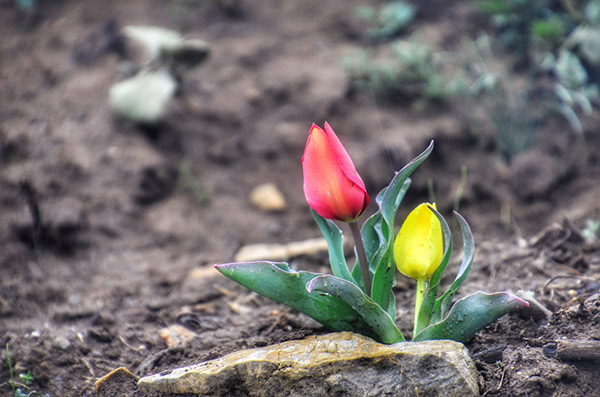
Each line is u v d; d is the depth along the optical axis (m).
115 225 0.97
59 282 0.91
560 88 1.01
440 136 1.02
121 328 0.84
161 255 0.95
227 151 1.06
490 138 1.03
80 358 0.81
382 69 1.08
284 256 0.92
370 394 0.72
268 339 0.79
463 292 0.83
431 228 0.73
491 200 0.98
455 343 0.73
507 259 0.87
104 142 1.02
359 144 1.02
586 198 0.94
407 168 0.72
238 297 0.88
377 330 0.74
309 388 0.73
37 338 0.82
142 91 1.03
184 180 1.02
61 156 1.00
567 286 0.82
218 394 0.74
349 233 0.94
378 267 0.73
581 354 0.73
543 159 0.99
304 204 1.01
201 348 0.81
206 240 0.97
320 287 0.71
